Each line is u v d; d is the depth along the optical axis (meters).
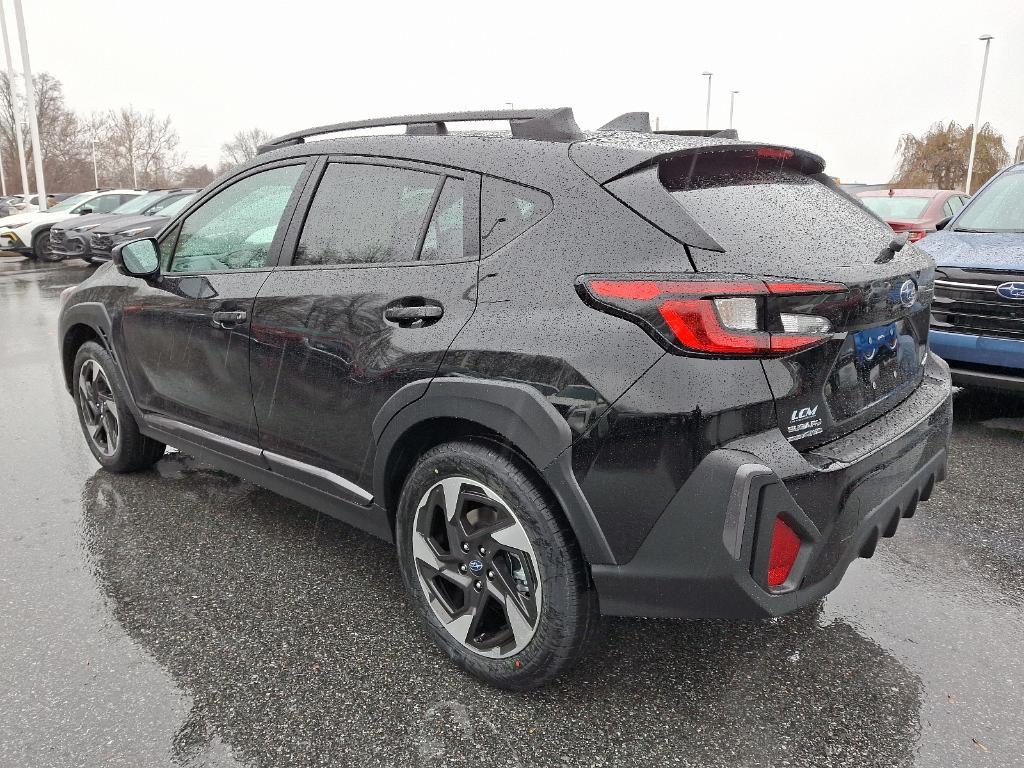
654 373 1.84
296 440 2.80
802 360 1.90
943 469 2.50
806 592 1.93
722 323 1.80
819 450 1.98
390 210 2.52
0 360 7.02
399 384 2.31
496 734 2.08
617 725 2.12
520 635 2.14
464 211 2.30
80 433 4.78
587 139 2.25
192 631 2.58
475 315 2.15
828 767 1.96
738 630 2.60
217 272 3.08
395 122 2.64
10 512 3.54
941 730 2.10
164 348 3.35
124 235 13.88
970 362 4.45
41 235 17.14
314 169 2.82
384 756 2.00
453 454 2.19
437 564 2.34
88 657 2.43
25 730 2.09
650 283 1.85
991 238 4.83
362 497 2.59
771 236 1.99
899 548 3.21
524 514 2.06
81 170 74.06
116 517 3.49
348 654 2.45
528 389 1.99
